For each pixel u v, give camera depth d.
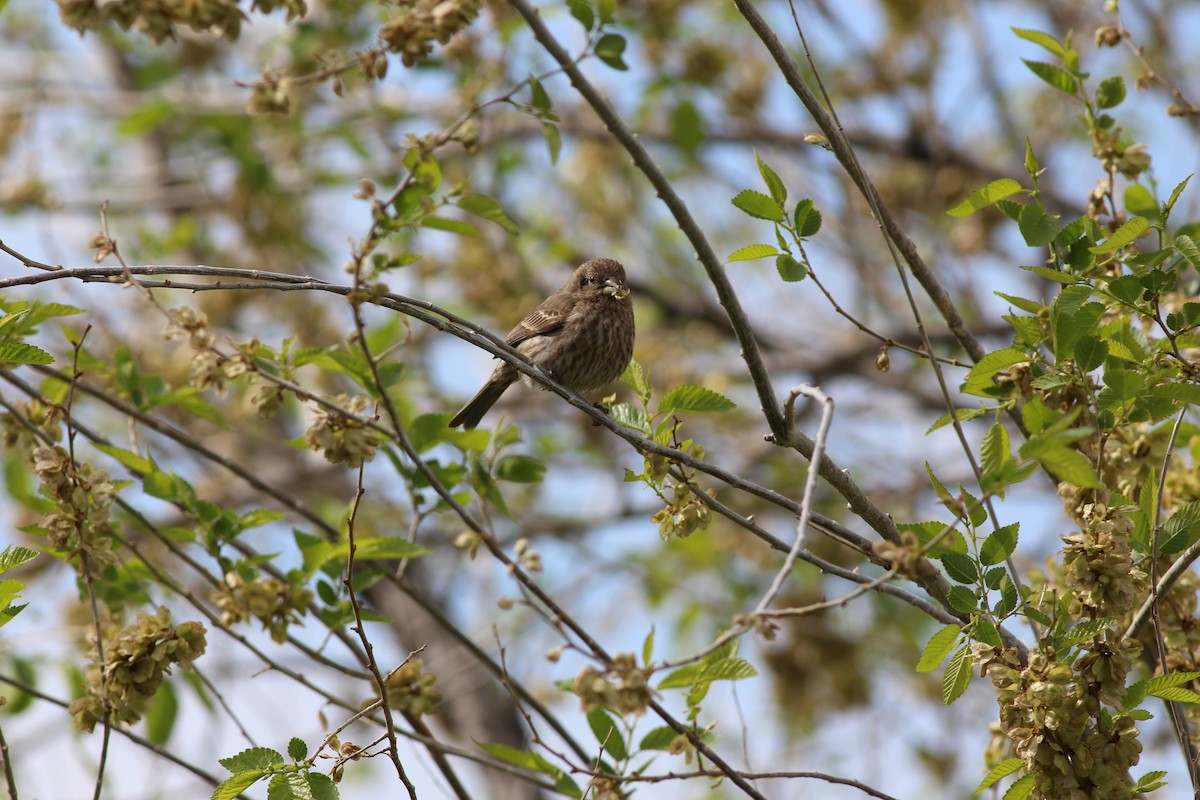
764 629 5.39
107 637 8.23
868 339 18.86
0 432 8.76
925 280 8.94
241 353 7.24
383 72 6.63
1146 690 6.59
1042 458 5.77
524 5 7.93
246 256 17.89
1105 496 7.36
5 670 11.06
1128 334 7.57
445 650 17.38
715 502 7.63
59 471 7.50
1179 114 9.04
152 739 11.02
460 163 17.48
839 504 17.55
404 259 7.04
